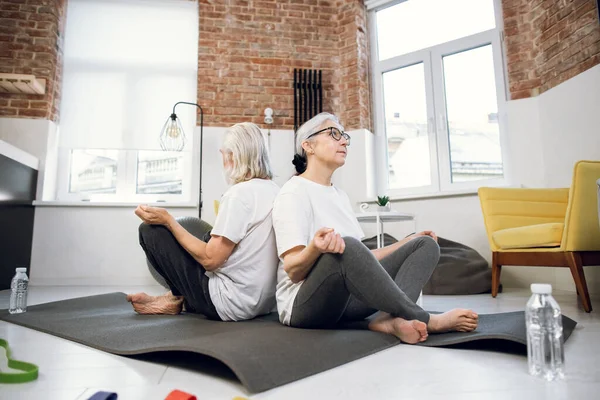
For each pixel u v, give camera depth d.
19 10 4.14
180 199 4.39
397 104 4.44
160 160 4.44
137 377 0.99
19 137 3.98
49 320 1.79
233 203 1.45
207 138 4.25
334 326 1.39
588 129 3.03
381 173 4.40
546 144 3.41
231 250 1.47
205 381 0.96
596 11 3.00
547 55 3.43
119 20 4.46
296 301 1.28
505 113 3.79
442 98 4.13
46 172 4.00
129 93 4.36
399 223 4.02
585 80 3.05
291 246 1.24
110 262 3.98
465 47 4.06
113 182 4.36
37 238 3.90
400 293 1.23
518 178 3.54
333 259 1.17
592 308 2.17
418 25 4.39
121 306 2.27
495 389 0.89
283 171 4.30
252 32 4.51
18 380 0.96
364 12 4.60
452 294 2.98
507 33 3.70
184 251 1.58
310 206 1.34
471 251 3.42
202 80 4.36
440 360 1.11
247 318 1.56
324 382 0.94
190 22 4.55
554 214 2.92
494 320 1.51
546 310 0.99
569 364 1.08
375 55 4.59
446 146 4.07
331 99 4.50
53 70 4.15
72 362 1.13
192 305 1.69
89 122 4.27
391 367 1.05
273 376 0.92
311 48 4.56
